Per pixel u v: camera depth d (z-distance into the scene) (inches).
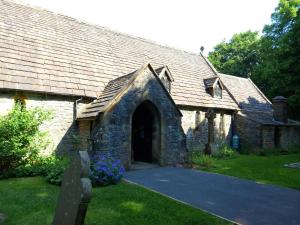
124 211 268.5
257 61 1744.6
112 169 387.2
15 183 374.6
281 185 410.9
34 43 582.9
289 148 983.0
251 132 875.4
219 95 853.2
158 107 549.0
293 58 1110.4
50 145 524.1
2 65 498.0
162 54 866.1
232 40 1891.0
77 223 173.9
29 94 508.7
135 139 653.9
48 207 276.2
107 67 652.7
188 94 762.2
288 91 1178.0
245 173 503.5
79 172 178.9
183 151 578.2
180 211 273.4
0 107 481.1
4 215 255.6
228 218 261.7
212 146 746.2
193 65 923.4
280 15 1261.1
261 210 288.8
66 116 546.3
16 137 416.5
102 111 478.0
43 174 430.0
